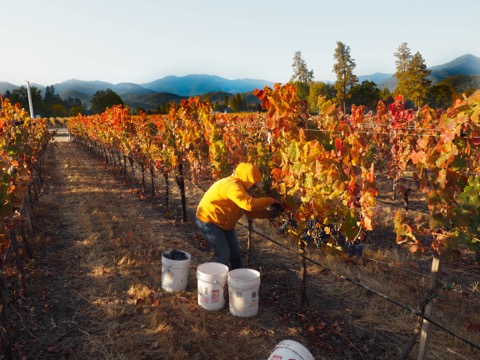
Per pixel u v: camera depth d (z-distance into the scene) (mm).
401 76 65562
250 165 4504
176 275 4707
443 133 2852
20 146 6805
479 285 5117
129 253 5965
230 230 4844
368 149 10008
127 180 13289
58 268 5539
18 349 3652
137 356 3518
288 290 4930
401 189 7262
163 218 8398
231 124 7969
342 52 69500
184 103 8086
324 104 3975
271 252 6168
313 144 3973
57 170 16062
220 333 3936
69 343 3770
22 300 4562
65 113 143375
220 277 4297
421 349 3285
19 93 121188
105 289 4859
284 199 4719
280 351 2922
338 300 4688
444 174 2869
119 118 13117
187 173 9211
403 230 3166
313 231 4336
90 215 8328
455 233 2930
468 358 3527
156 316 4117
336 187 3883
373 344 3809
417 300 4535
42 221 7828
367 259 5797
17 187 4332
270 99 4172
